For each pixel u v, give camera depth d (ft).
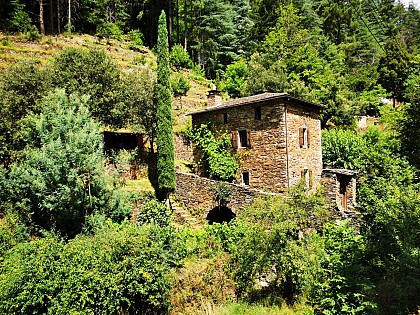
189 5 156.76
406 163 41.24
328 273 26.50
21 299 25.34
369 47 158.71
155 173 69.82
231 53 147.95
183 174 63.46
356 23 159.74
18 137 50.08
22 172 42.78
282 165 60.18
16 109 52.85
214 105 75.66
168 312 29.50
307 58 113.19
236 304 30.71
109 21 158.40
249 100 65.82
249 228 33.60
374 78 136.77
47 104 46.03
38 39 110.11
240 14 159.33
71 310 25.86
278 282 32.14
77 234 40.63
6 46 97.66
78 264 27.73
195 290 31.42
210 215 61.67
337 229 31.40
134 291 27.96
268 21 144.25
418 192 36.14
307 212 32.86
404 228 28.86
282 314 28.37
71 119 43.73
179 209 61.67
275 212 31.94
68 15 136.98
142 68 110.63
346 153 74.38
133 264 28.37
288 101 61.36
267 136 62.39
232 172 66.44
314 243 31.07
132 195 52.01
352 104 100.63
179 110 98.22
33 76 55.88
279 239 30.40
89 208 45.14
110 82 64.28
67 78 59.88
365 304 22.22
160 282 29.01
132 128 68.18
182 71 136.56
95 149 44.75
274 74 99.91
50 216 44.83
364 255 27.89
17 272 26.30
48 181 40.73
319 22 154.40
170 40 151.64
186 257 35.29
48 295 26.02
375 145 58.70
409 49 152.25
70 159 40.47
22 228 41.45
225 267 33.55
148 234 32.09
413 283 24.13
